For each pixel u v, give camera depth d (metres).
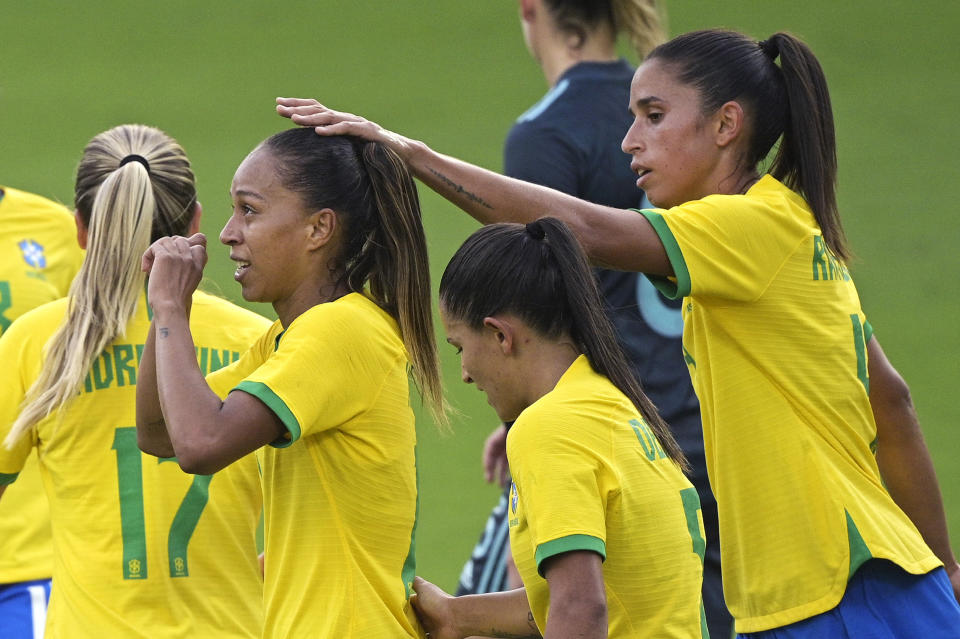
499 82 55.03
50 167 46.62
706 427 11.98
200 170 45.50
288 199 11.01
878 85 52.94
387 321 11.28
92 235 12.80
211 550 12.76
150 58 58.66
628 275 16.75
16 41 60.44
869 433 11.99
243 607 12.86
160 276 10.96
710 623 15.96
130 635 12.40
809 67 11.92
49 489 12.92
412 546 11.41
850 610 11.33
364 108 52.72
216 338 13.11
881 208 42.31
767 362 11.45
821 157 11.86
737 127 11.85
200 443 10.20
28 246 16.47
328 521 10.95
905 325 34.25
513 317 10.29
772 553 11.52
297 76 56.38
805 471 11.43
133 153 13.32
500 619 11.43
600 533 9.70
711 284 11.10
